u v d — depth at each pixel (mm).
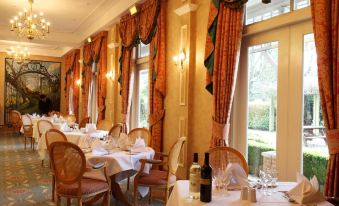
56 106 15961
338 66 3002
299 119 3822
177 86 6055
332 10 3090
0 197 4871
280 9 4098
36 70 15578
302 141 3799
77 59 13766
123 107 8203
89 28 10891
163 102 6520
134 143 4906
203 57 5395
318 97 3617
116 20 8797
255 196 2225
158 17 6559
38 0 8367
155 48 6609
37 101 15570
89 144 4785
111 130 6766
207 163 2219
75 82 13703
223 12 4602
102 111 10078
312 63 3713
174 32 6227
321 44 3102
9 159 8008
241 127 4785
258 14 4473
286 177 3967
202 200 2186
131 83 8133
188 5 5531
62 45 12758
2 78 14922
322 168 3559
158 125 6496
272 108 4273
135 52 8242
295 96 3887
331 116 3031
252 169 4605
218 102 4637
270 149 4289
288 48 4008
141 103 8344
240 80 4805
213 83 4711
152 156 4660
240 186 2521
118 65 9188
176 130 6047
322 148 3551
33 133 9305
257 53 4555
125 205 4570
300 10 3748
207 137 5250
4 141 11305
